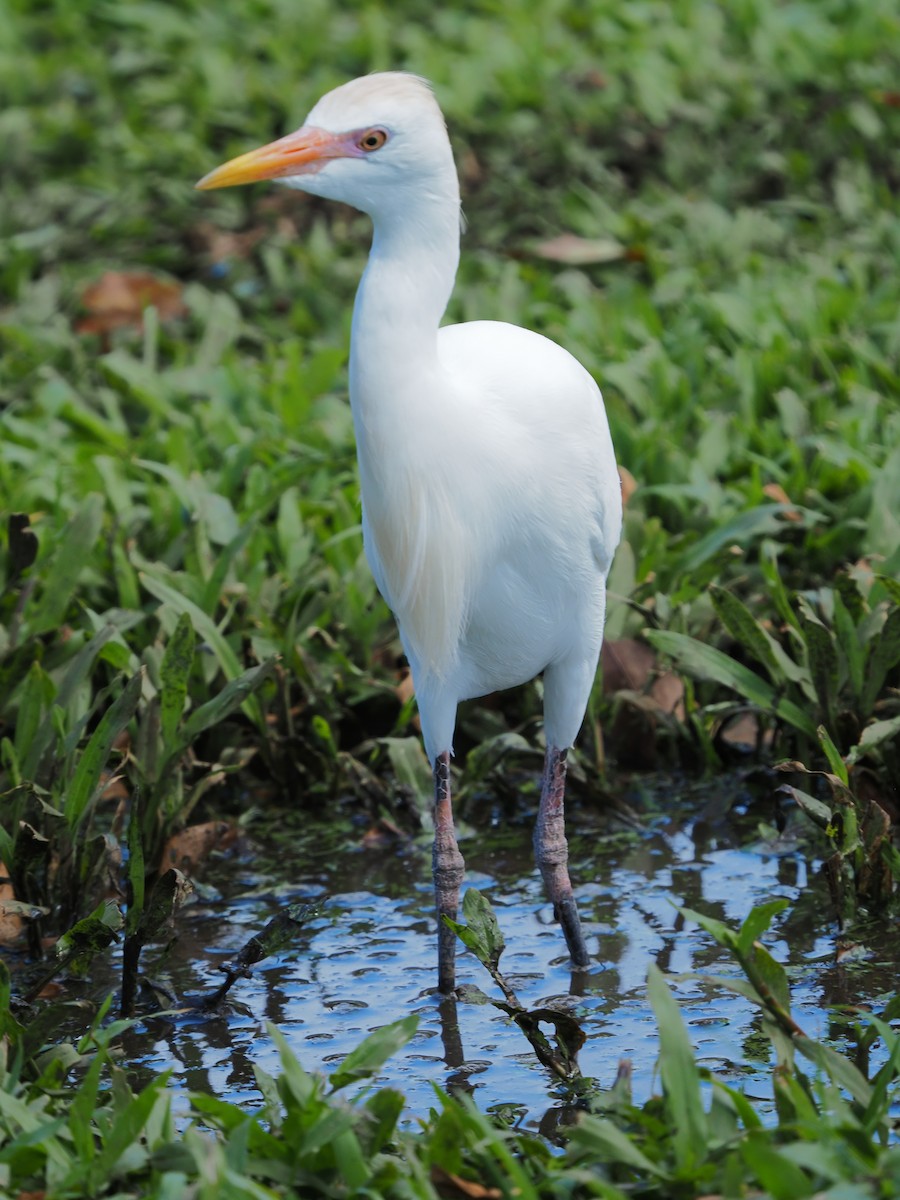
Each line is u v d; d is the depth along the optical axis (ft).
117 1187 16.83
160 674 25.12
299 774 29.86
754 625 26.94
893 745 26.53
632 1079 20.39
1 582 32.68
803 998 22.16
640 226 49.24
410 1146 16.88
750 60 60.70
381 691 30.50
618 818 28.66
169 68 63.98
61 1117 17.61
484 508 21.40
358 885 27.17
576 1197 16.57
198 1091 20.88
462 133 55.77
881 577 25.67
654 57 59.72
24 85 63.57
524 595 22.39
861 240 47.47
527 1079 20.86
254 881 27.43
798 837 26.94
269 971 24.38
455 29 64.59
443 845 23.07
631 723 30.09
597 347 41.50
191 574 31.14
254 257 52.01
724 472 35.70
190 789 27.86
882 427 36.78
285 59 61.82
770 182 53.67
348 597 31.24
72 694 26.22
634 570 30.66
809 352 39.65
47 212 55.11
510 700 31.91
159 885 21.93
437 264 20.49
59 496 34.68
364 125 19.90
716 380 39.45
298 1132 16.71
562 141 54.39
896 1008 18.95
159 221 54.70
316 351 43.01
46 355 44.73
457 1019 22.67
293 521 33.22
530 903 26.22
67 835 24.43
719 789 29.12
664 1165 16.48
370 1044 17.95
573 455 21.98
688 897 25.75
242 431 38.32
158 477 37.04
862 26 60.75
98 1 70.23
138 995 23.47
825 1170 15.20
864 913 24.13
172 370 42.19
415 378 20.56
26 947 25.36
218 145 59.36
